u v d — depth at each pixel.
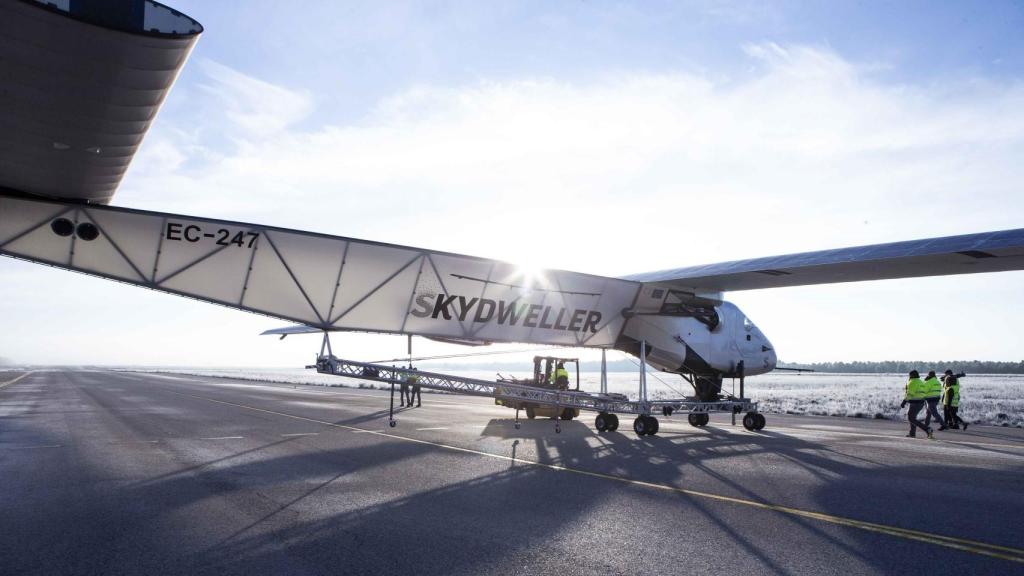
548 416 22.56
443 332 13.94
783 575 4.98
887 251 12.36
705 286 16.75
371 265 12.81
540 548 5.72
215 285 11.66
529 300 14.87
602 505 7.53
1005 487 8.77
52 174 12.17
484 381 15.85
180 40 8.47
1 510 7.35
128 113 10.42
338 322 12.80
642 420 15.98
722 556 5.48
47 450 12.65
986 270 13.35
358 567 5.18
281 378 98.25
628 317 16.62
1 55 8.51
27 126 10.41
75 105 9.92
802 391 63.88
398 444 13.57
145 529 6.44
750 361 19.48
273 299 12.18
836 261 12.70
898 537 6.12
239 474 9.73
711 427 19.34
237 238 11.62
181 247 11.32
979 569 5.15
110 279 10.98
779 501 7.77
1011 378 132.62
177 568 5.18
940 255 11.67
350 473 9.82
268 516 6.98
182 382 61.88
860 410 29.97
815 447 13.59
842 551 5.66
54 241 10.66
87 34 8.07
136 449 12.77
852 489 8.58
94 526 6.58
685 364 18.56
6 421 19.20
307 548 5.74
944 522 6.73
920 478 9.51
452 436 15.30
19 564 5.30
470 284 13.93
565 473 9.86
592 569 5.11
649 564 5.25
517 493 8.25
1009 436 16.97
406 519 6.83
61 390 41.91
